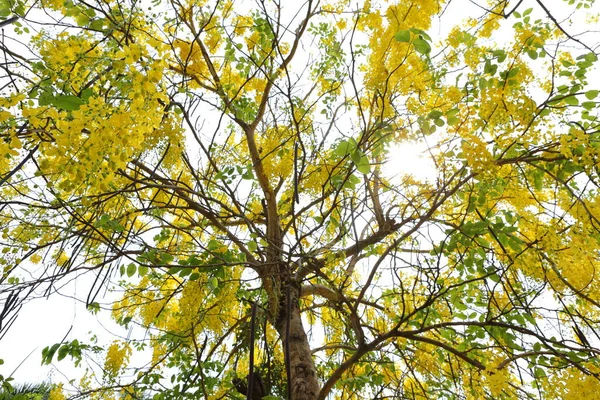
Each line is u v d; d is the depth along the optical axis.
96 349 2.46
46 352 2.21
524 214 2.37
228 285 2.22
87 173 1.23
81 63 1.42
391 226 2.76
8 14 1.61
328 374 3.40
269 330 3.19
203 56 2.74
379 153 2.40
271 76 2.87
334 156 2.56
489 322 2.12
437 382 2.95
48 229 2.09
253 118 3.31
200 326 2.30
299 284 2.56
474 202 2.12
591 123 2.30
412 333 2.16
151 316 3.04
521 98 2.13
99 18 1.75
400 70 2.11
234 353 2.99
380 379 2.74
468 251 2.35
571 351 2.15
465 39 2.34
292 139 2.88
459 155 2.01
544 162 2.28
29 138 1.42
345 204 2.28
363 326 2.90
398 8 2.15
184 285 2.27
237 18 3.07
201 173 2.88
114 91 1.49
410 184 2.66
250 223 2.17
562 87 2.22
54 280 1.68
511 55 2.19
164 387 2.56
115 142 1.24
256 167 2.78
